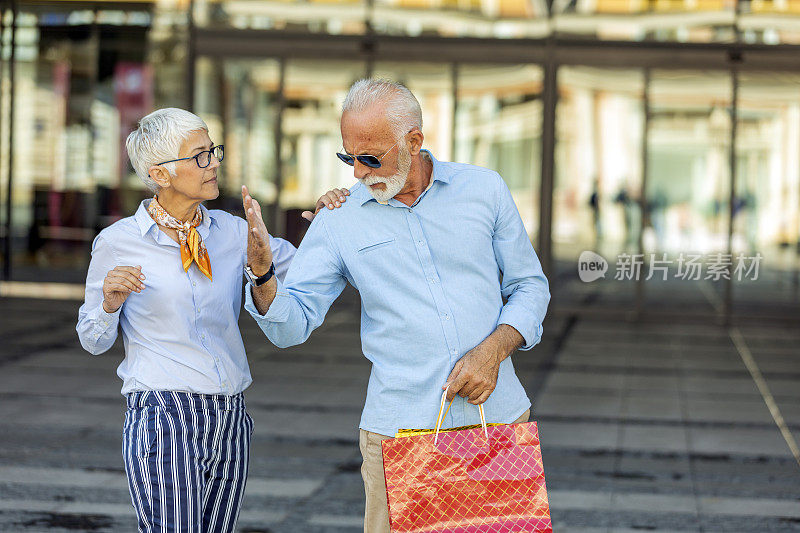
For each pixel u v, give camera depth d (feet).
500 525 12.89
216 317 15.02
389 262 13.92
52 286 69.56
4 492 25.85
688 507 25.49
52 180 69.26
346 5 64.90
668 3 63.31
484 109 64.80
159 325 14.73
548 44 63.98
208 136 14.67
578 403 38.65
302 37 65.10
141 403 14.65
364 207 14.07
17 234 69.56
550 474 28.48
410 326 13.79
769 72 62.75
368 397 14.24
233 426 15.03
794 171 63.10
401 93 13.28
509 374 14.25
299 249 14.55
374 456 14.06
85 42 67.92
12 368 43.70
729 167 63.52
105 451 30.27
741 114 63.21
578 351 52.11
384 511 14.12
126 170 68.95
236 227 15.52
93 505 25.00
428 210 13.94
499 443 13.08
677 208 64.28
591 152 64.64
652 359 49.83
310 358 49.16
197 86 66.28
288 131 65.87
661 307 64.75
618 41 63.62
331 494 26.32
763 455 30.83
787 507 25.55
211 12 65.92
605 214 64.75
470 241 13.97
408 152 13.28
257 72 65.82
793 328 62.49
